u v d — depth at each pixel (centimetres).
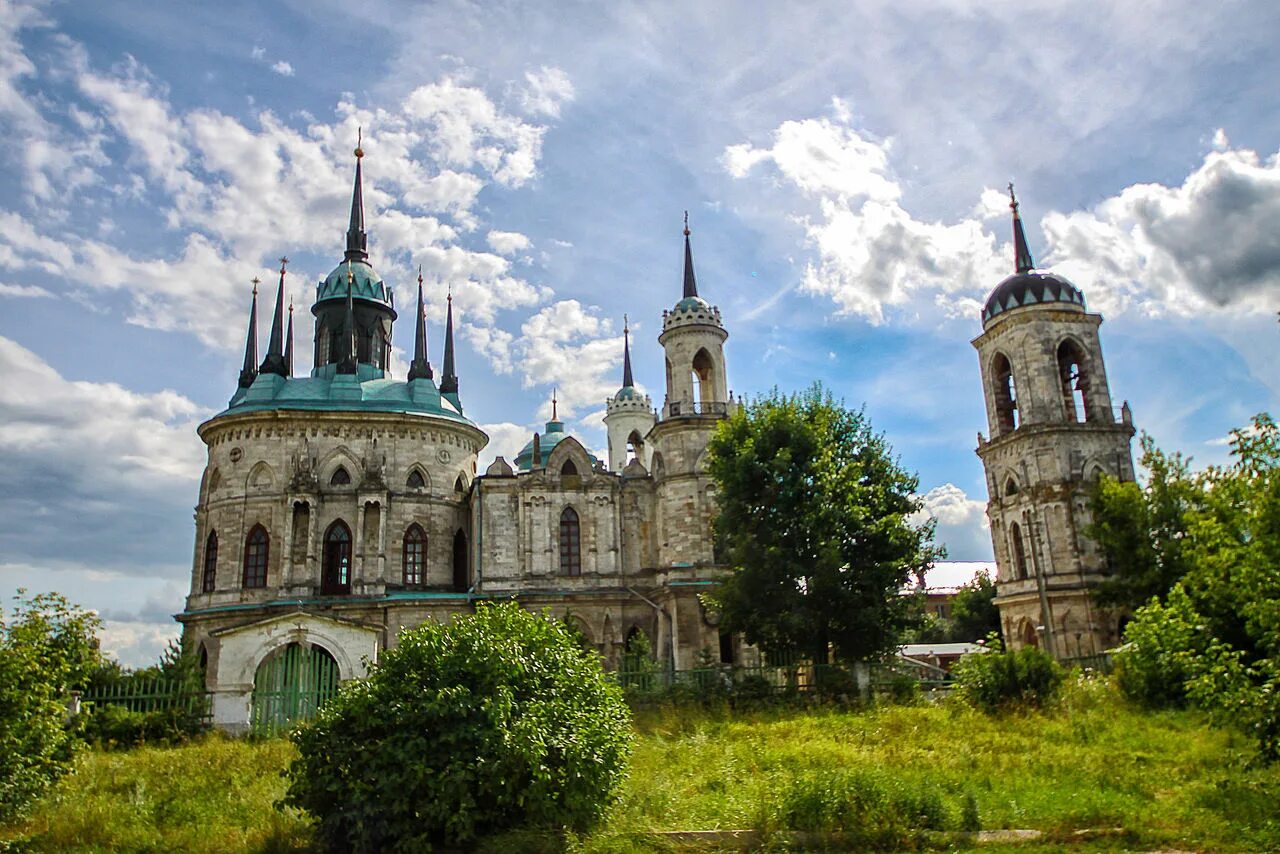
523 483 6956
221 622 6506
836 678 4378
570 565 6944
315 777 1809
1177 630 2434
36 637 2166
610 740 1936
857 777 1936
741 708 4206
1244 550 2225
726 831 1789
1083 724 3177
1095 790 2055
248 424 6994
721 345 7219
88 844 1862
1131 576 6088
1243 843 1586
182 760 2969
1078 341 7394
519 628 2078
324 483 7006
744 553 4875
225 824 1988
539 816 1788
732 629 5053
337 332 8119
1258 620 2103
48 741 2123
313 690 4641
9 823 2028
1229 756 2325
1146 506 6134
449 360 8875
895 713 3628
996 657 3922
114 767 2844
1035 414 7225
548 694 1958
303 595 6606
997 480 7588
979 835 1731
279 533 6769
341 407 7144
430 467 7275
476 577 6844
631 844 1728
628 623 6756
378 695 1864
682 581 6481
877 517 5009
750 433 5256
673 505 6756
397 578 6931
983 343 7856
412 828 1748
